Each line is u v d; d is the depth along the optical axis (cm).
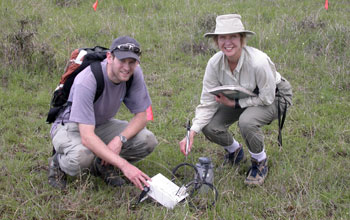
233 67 285
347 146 350
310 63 519
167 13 679
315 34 585
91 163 275
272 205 273
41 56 477
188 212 255
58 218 254
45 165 312
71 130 274
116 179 289
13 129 362
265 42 572
